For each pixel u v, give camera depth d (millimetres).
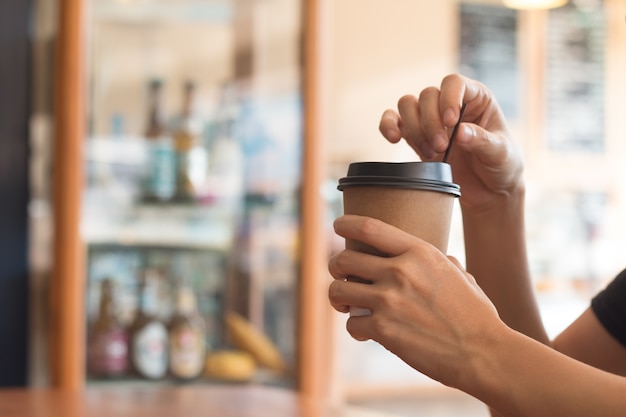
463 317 882
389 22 4230
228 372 3045
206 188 3084
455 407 4238
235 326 3086
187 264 3053
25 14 3098
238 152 3113
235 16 3109
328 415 1719
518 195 1229
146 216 3006
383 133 1150
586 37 4488
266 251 3102
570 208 4434
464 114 1177
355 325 922
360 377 3979
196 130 3082
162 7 3041
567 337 1346
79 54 2836
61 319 2826
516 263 1249
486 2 4363
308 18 3086
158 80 3039
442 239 982
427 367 888
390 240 908
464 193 1229
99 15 2953
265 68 3115
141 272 2990
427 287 889
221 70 3105
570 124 4469
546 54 4441
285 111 3109
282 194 3102
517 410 858
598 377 850
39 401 1902
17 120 3098
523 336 887
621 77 4535
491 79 4375
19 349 3092
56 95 2840
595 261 4430
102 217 2951
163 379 2982
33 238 3109
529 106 4422
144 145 3012
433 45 4297
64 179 2828
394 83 4238
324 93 3109
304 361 3057
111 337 2920
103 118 2957
